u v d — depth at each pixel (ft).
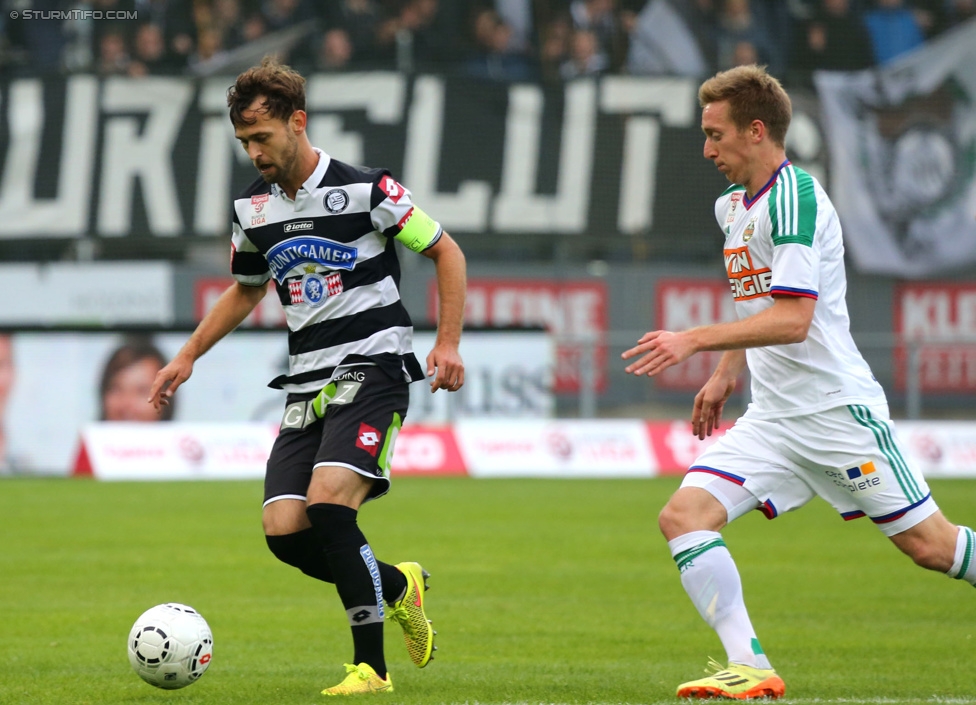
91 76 226.79
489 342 202.90
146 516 141.28
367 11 244.83
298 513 55.93
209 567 104.32
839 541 126.82
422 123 229.86
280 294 57.36
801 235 53.16
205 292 223.71
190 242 227.20
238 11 243.81
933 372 224.53
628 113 233.76
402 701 52.60
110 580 97.30
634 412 219.61
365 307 55.98
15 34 240.53
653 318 233.55
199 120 228.02
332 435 55.01
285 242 55.93
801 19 247.91
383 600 56.70
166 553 112.47
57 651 69.21
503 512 147.95
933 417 224.53
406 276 223.10
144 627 54.80
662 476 203.62
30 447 192.24
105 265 222.28
